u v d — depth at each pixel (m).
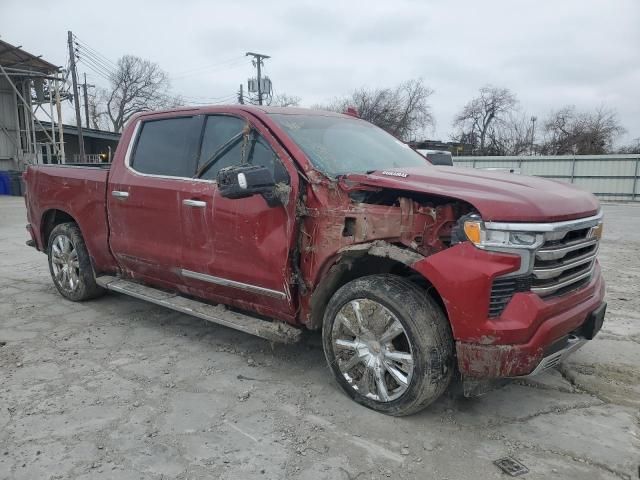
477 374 2.97
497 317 2.90
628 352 4.37
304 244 3.52
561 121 48.97
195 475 2.73
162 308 5.52
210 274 4.06
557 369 4.02
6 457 2.87
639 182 23.88
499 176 3.51
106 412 3.36
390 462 2.85
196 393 3.63
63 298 5.87
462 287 2.90
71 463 2.82
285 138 3.68
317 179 3.46
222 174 3.33
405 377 3.18
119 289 4.97
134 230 4.62
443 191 3.05
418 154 4.71
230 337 4.69
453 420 3.27
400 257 3.10
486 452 2.95
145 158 4.63
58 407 3.42
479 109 51.62
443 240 3.21
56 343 4.54
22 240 10.12
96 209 5.01
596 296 3.44
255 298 3.86
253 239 3.70
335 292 3.57
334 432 3.14
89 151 40.66
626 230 12.23
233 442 3.04
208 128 4.20
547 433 3.14
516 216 2.84
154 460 2.86
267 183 3.29
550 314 2.97
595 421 3.28
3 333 4.77
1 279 6.80
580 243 3.18
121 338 4.66
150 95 65.94
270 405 3.46
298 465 2.82
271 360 4.19
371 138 4.43
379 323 3.24
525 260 2.86
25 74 24.28
